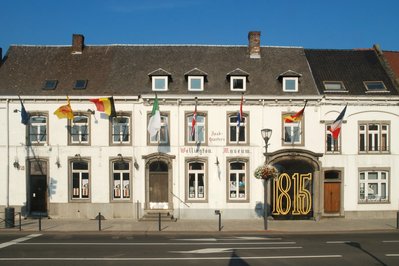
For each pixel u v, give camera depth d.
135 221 22.58
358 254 13.68
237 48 27.08
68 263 12.23
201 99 23.56
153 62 25.95
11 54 26.17
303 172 24.72
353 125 23.97
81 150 23.50
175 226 20.73
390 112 24.08
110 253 13.73
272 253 13.82
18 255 13.36
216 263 12.30
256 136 23.67
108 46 26.98
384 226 21.08
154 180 23.80
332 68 26.22
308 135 23.78
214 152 23.61
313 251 14.20
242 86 24.30
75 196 23.62
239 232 19.14
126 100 23.56
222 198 23.53
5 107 23.52
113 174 23.66
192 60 26.12
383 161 24.03
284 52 27.05
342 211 23.78
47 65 25.66
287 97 23.58
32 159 23.47
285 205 23.94
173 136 23.55
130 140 23.62
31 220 22.61
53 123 23.55
